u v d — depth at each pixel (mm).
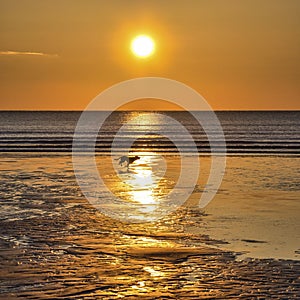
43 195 23609
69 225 17812
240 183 27750
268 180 28766
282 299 11172
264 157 42469
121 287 11906
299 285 11992
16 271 12898
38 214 19516
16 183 27125
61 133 89062
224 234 16641
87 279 12406
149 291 11664
